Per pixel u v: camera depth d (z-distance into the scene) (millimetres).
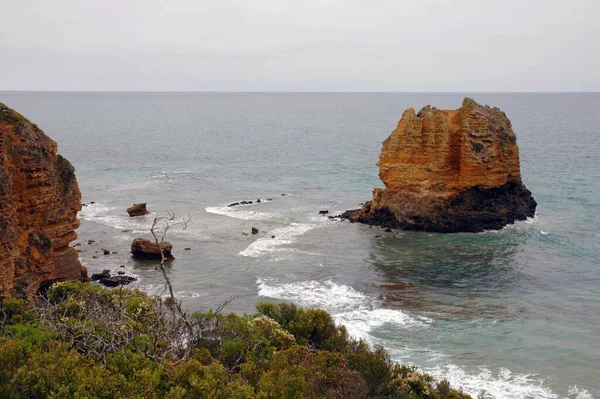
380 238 70875
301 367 25578
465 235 71375
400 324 45594
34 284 42156
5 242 38750
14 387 19797
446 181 74500
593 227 73250
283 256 64062
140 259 62844
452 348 41312
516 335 43344
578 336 43094
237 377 25953
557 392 35469
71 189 49562
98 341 24406
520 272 57781
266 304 39938
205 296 52156
